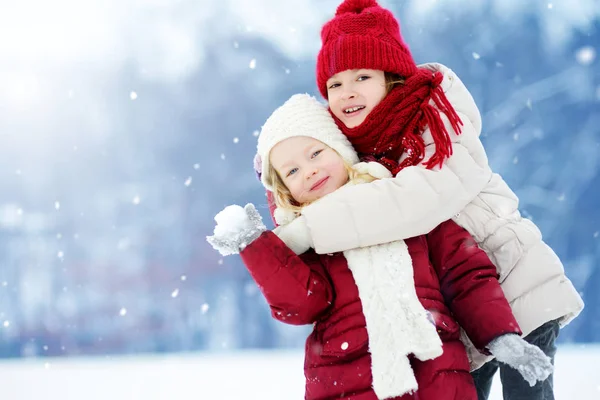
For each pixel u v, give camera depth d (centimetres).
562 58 2705
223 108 2836
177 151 2795
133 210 2634
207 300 2209
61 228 2502
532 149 2598
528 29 2738
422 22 2766
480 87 2723
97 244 2492
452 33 2761
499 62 2730
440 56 2759
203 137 2811
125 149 2800
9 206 2511
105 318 2236
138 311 2233
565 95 2645
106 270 2394
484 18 2764
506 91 2700
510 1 2761
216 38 2878
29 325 2211
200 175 2755
